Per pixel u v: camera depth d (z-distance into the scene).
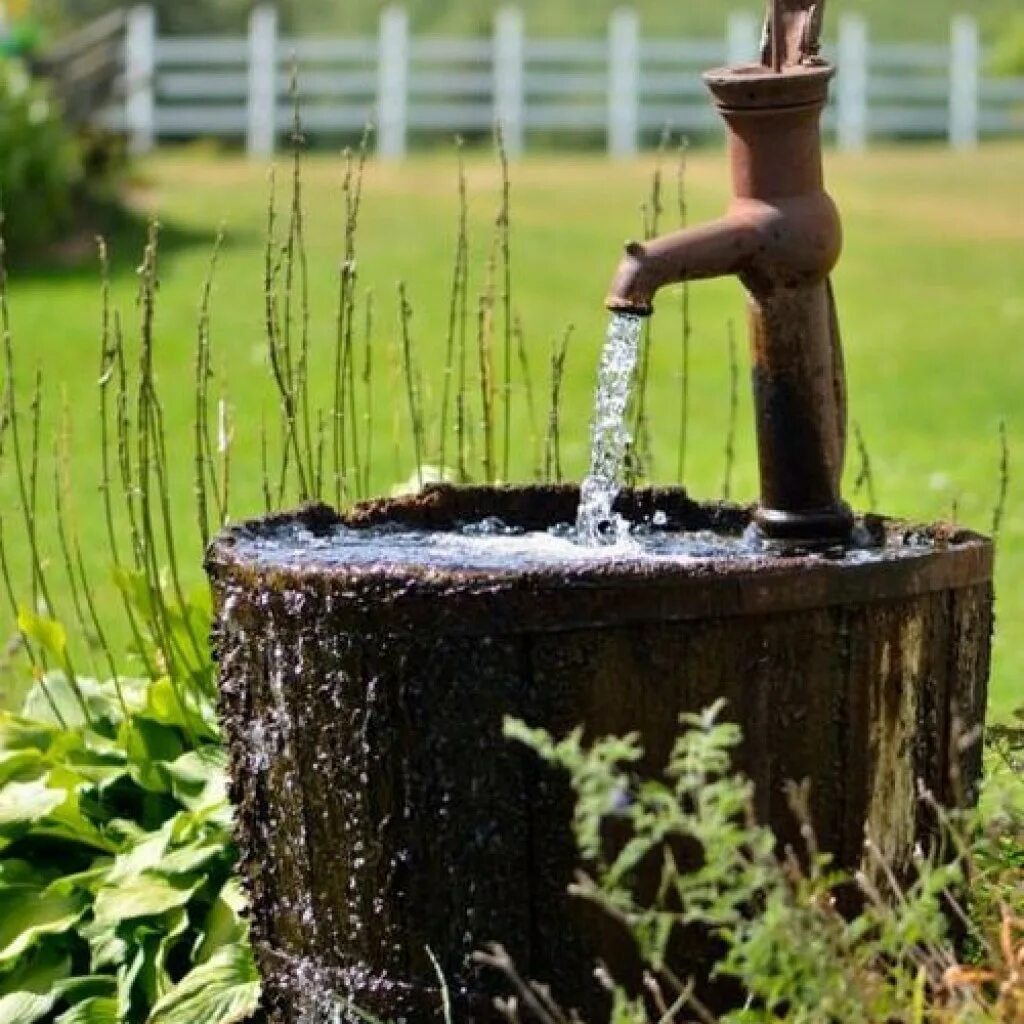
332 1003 6.16
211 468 8.59
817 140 6.32
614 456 6.77
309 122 48.75
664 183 37.97
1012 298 27.78
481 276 27.00
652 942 5.85
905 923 5.37
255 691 6.17
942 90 52.53
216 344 22.23
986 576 6.32
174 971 7.19
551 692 5.76
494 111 49.41
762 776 5.85
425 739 5.84
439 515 7.32
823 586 5.81
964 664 6.24
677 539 7.13
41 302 25.27
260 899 6.34
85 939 7.45
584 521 6.91
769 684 5.82
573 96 63.22
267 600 6.04
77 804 7.64
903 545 6.66
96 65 37.12
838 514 6.54
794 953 5.27
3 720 8.16
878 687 5.95
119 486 15.45
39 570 8.39
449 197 36.09
